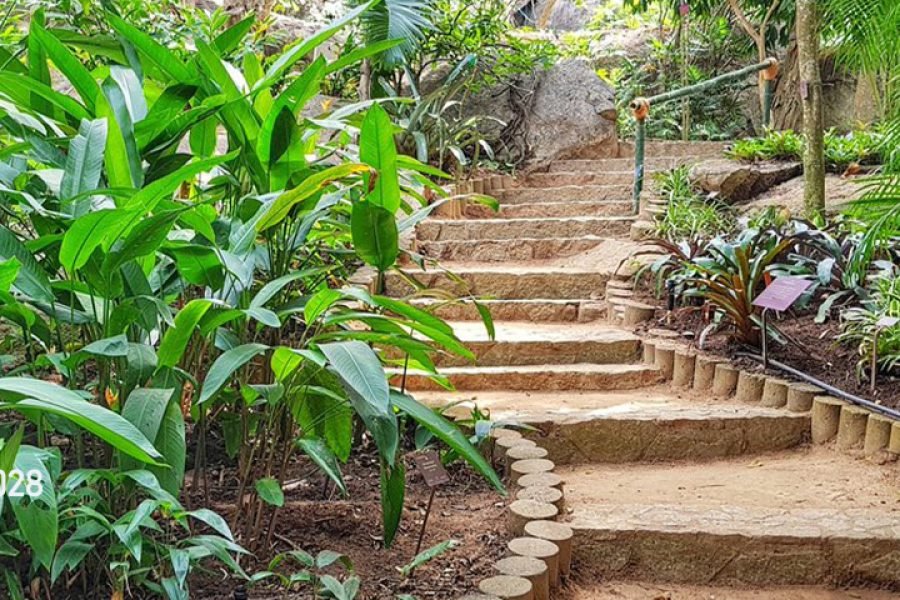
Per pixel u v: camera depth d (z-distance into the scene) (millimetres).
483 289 4223
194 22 4055
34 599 1688
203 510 1560
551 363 3590
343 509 2326
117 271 1728
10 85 1958
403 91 6270
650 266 3959
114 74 2092
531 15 11227
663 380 3465
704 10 7648
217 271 1930
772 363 3285
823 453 2943
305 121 2232
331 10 7309
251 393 1876
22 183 1874
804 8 4445
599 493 2645
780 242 3484
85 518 1644
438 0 5980
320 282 2414
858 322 3383
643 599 2205
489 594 1811
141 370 1717
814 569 2268
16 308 1727
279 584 1876
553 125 6469
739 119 8234
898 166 2947
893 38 2920
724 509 2447
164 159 2035
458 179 5484
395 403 1949
